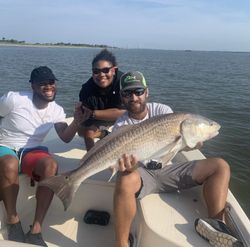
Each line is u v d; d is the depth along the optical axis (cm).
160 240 284
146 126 296
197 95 1858
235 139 968
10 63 3800
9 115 369
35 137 376
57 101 1479
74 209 379
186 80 2736
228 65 6184
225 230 274
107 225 366
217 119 1256
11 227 322
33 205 384
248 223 292
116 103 467
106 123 476
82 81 2228
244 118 1277
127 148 290
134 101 349
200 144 318
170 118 302
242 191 670
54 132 514
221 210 304
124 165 288
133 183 292
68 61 4819
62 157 425
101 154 292
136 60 6462
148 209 317
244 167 777
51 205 382
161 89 2078
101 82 454
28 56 6053
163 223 299
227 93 1984
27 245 239
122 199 290
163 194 345
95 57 460
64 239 342
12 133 370
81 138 496
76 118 379
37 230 322
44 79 364
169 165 344
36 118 376
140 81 349
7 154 337
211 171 320
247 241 274
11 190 323
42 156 360
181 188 342
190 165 337
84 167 294
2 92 1711
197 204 333
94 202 375
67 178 296
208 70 4362
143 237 300
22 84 1994
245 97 1834
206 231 275
